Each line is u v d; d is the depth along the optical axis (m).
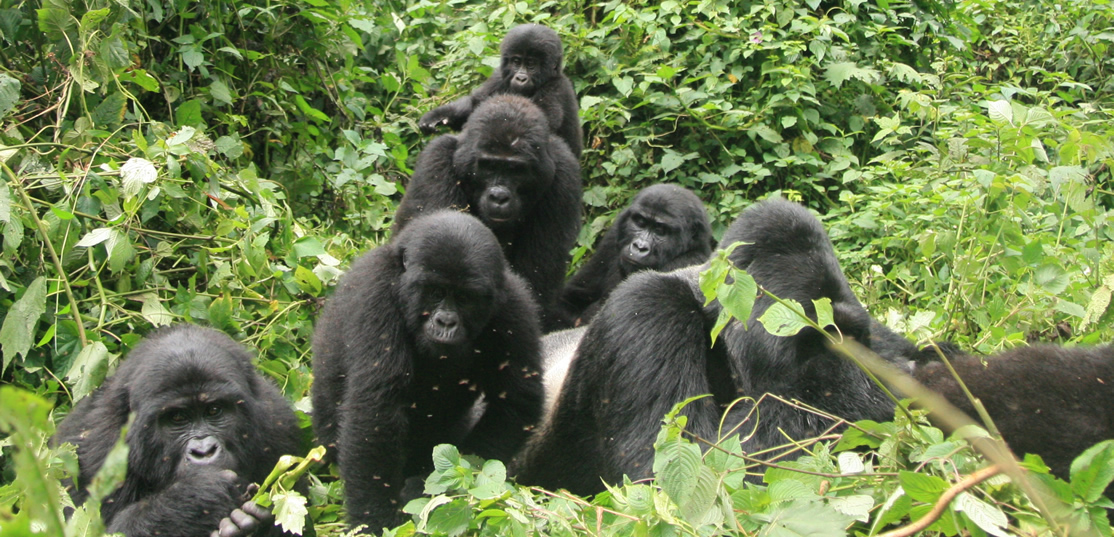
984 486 4.28
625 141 11.85
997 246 7.51
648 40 12.17
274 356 7.79
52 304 7.26
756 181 11.44
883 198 10.20
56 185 7.60
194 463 5.43
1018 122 7.61
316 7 10.59
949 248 7.65
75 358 6.98
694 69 11.92
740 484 4.44
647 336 5.50
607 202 11.50
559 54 11.46
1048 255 7.40
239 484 5.45
